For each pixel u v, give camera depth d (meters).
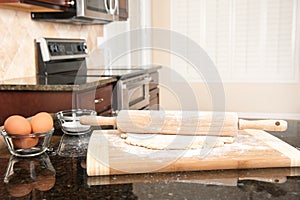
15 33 2.48
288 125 1.31
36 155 0.96
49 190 0.72
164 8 5.08
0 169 0.85
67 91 2.10
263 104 4.95
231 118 1.04
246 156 0.88
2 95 2.18
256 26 4.84
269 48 4.83
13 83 2.21
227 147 0.97
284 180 0.77
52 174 0.81
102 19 2.86
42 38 2.71
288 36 4.75
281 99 4.88
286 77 4.84
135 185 0.74
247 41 4.89
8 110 2.18
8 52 2.42
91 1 2.67
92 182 0.76
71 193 0.70
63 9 2.48
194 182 0.76
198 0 4.97
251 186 0.73
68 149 1.02
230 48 4.96
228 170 0.84
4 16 2.36
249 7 4.82
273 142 1.03
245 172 0.82
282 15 4.73
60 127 1.24
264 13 4.78
